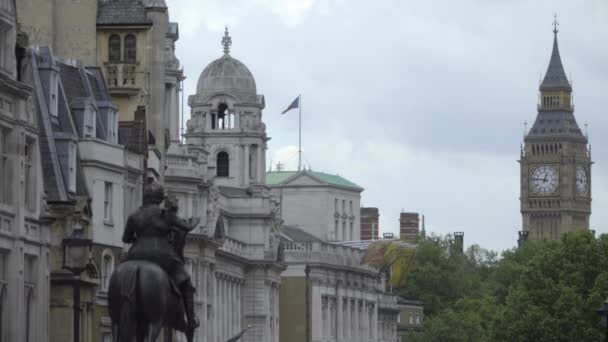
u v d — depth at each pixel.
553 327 179.75
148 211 60.88
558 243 190.50
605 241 186.50
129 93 126.94
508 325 183.00
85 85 111.00
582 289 184.25
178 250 61.12
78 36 124.12
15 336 87.75
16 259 88.00
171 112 173.75
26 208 90.69
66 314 97.50
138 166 116.44
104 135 111.69
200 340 180.12
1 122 86.12
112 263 109.88
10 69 87.75
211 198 183.12
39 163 91.94
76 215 98.88
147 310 59.47
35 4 120.81
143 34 127.94
